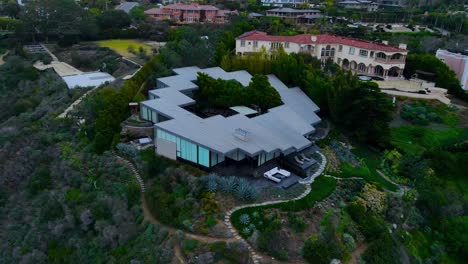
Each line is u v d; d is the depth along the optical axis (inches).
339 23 4867.1
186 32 3383.4
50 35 4313.5
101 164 1743.4
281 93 2378.2
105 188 1609.3
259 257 1210.6
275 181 1582.2
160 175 1606.8
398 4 6884.8
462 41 4101.9
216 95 2273.6
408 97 2714.1
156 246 1275.8
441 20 5078.7
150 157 1763.0
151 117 2054.6
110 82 2908.5
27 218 1685.5
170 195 1459.2
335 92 2182.6
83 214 1489.9
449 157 2037.4
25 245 1553.9
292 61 2635.3
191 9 5290.4
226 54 2940.5
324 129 2235.5
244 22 4023.1
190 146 1638.8
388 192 1715.1
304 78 2529.5
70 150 1929.1
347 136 2219.5
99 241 1390.3
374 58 3080.7
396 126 2412.6
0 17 5000.0
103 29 4510.3
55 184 1803.6
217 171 1632.6
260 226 1317.7
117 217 1430.9
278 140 1744.6
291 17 5172.2
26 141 2171.5
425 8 6141.7
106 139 1861.5
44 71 3481.8
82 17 4370.1
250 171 1660.9
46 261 1464.1
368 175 1831.9
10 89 3294.8
